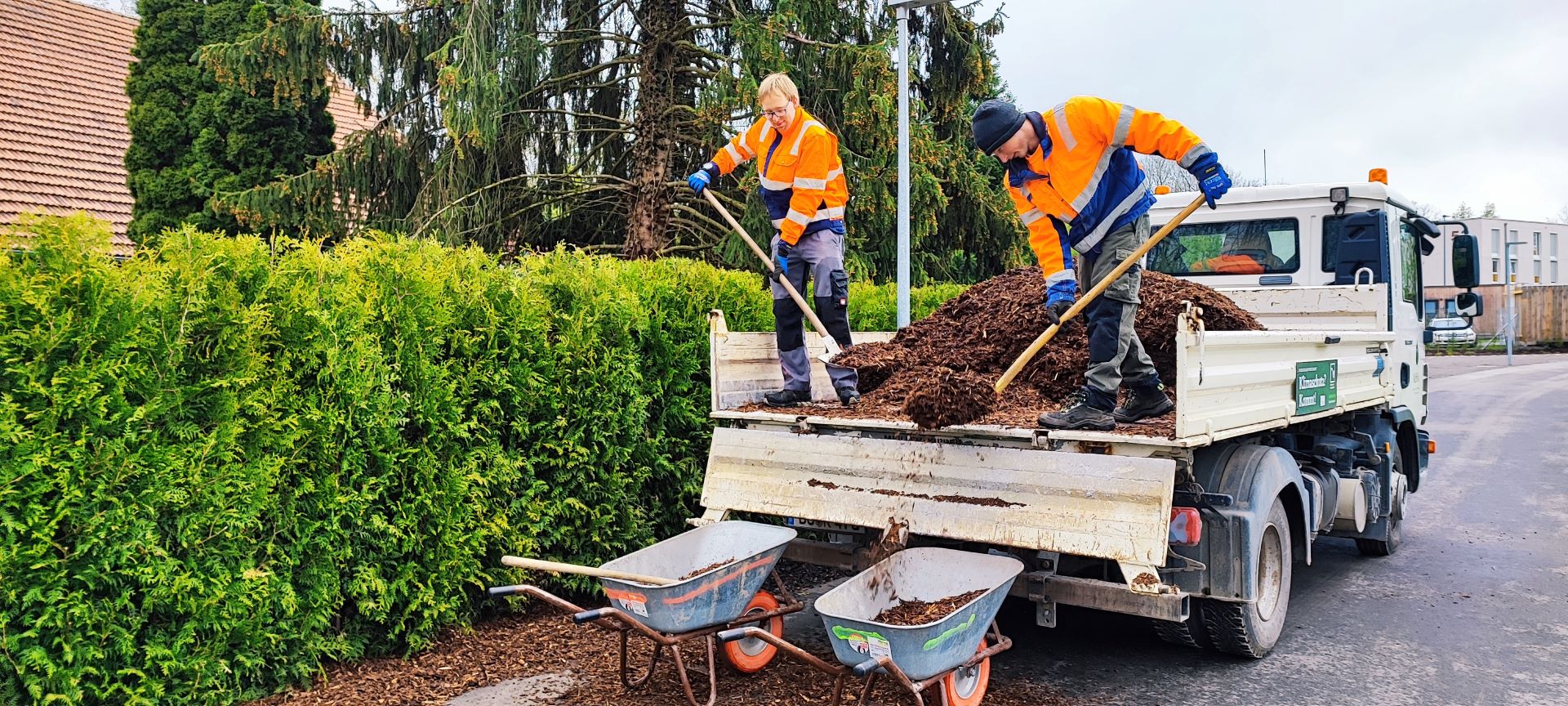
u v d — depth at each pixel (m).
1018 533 3.76
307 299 3.92
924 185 10.63
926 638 3.21
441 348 4.55
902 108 8.20
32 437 3.18
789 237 5.02
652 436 5.70
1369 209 6.38
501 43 10.30
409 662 4.40
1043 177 4.13
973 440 3.99
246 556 3.77
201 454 3.56
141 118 11.48
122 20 16.09
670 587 3.60
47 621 3.26
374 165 10.94
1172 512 3.83
